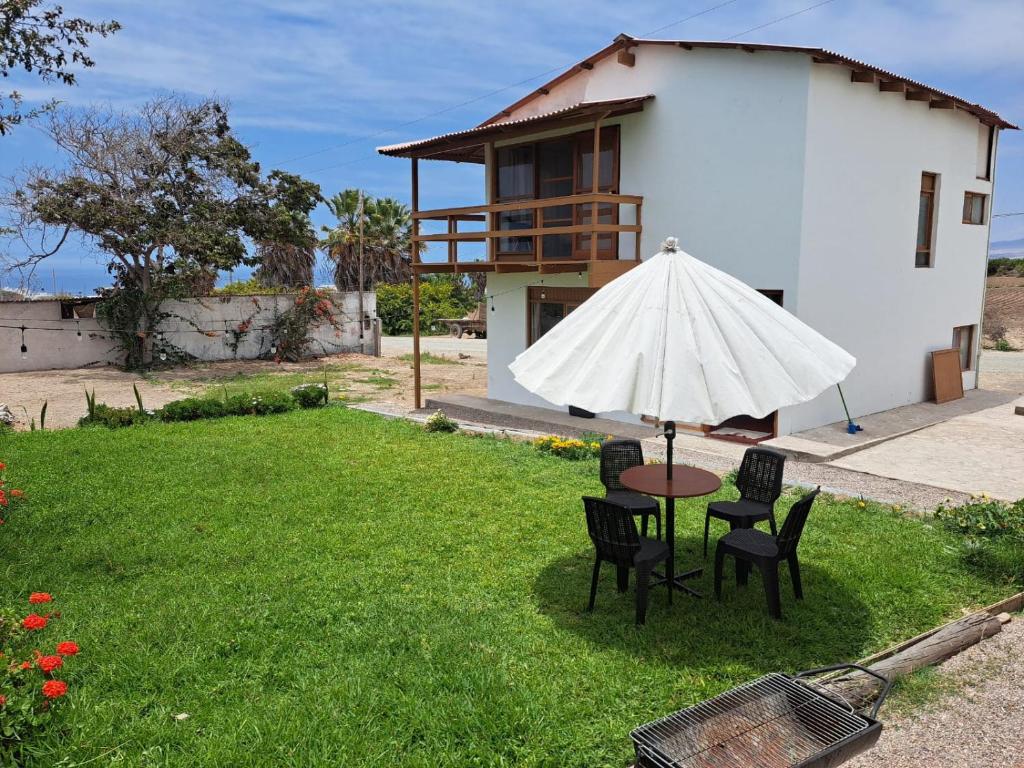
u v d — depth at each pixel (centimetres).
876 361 1210
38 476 816
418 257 1369
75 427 1189
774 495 559
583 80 1245
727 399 426
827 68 1011
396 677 389
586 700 371
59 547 596
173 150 1986
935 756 326
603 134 1206
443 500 735
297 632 445
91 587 517
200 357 2184
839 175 1062
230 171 2058
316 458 920
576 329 502
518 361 525
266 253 3209
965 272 1439
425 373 1978
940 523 659
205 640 432
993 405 1366
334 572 544
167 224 1984
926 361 1351
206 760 318
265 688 382
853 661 415
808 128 991
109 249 1975
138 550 587
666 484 512
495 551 594
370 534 632
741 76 1038
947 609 488
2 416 1244
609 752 330
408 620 461
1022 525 607
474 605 488
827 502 737
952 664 409
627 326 468
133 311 2031
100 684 384
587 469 858
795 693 319
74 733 335
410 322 3438
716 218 1080
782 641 438
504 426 1225
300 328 2292
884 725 350
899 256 1224
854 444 1006
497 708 358
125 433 1088
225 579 530
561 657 417
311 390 1369
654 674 398
